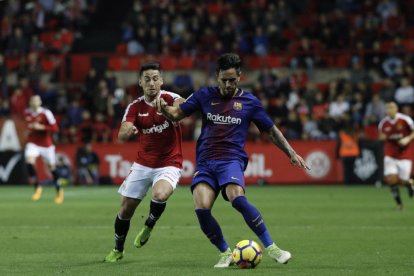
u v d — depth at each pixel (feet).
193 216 177.68
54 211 193.88
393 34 368.27
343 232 142.51
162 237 135.13
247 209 92.68
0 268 98.12
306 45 362.53
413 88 325.21
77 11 409.28
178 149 105.50
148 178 104.12
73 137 329.72
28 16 394.11
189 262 103.60
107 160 320.29
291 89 340.18
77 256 110.63
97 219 171.63
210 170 95.96
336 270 94.43
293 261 103.04
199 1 393.29
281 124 320.29
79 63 378.94
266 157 315.37
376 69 354.95
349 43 366.63
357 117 322.14
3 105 346.54
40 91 355.36
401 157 204.44
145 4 390.83
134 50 375.66
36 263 103.04
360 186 302.04
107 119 336.70
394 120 203.00
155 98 103.60
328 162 311.06
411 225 155.43
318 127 318.65
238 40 366.02
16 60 381.40
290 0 386.52
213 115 96.63
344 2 383.65
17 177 324.60
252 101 96.94
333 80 341.82
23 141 335.67
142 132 104.32
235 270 94.43
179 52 371.35
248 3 388.16
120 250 104.83
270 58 362.74
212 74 357.41
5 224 160.35
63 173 319.88
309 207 202.80
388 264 100.32
